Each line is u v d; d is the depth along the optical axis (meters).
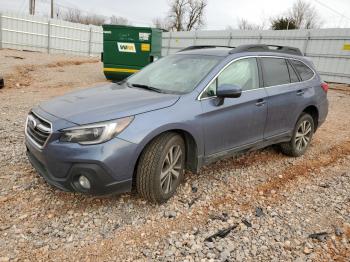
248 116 4.23
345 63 16.61
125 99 3.56
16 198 3.54
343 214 3.66
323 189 4.27
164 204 3.62
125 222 3.26
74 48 27.56
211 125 3.79
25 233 3.01
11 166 4.28
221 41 22.36
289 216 3.56
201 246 2.98
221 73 4.04
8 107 7.70
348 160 5.44
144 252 2.86
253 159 5.16
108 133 3.08
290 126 5.02
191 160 3.82
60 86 12.00
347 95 13.66
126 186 3.24
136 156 3.20
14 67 14.83
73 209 3.42
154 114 3.34
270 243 3.08
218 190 4.04
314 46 17.73
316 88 5.45
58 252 2.80
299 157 5.41
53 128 3.14
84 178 3.13
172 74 4.23
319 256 2.94
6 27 24.12
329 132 7.24
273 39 19.59
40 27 25.45
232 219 3.43
